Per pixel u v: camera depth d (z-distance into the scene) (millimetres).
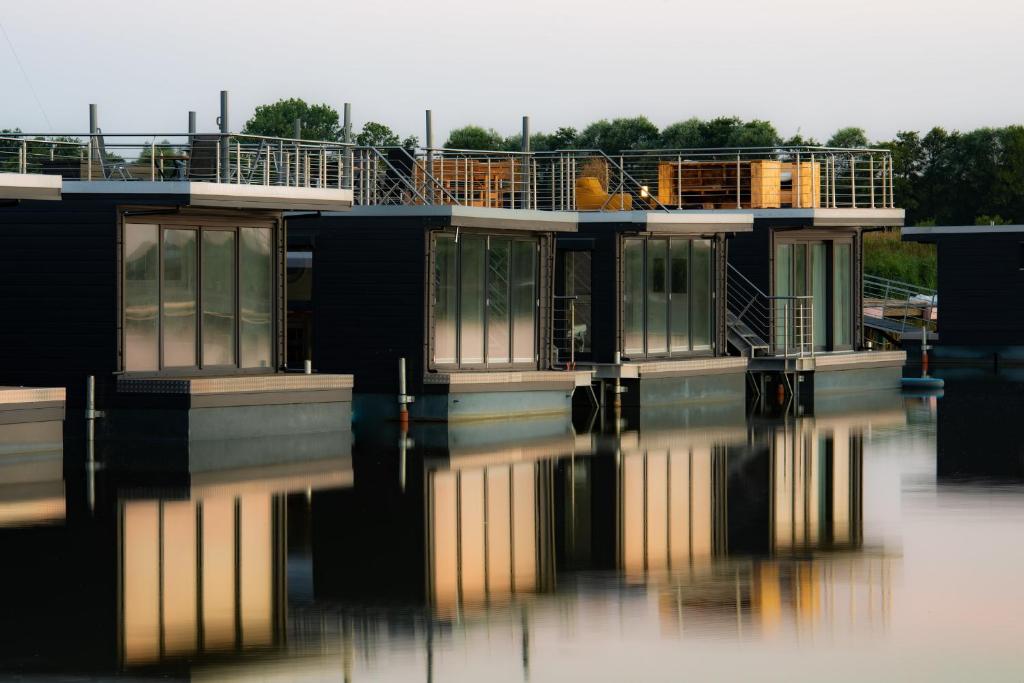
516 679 16766
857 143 133500
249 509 26516
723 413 45062
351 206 37125
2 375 35062
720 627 18906
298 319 50562
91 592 20219
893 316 76125
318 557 22641
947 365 67938
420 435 37562
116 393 34094
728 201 53594
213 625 18734
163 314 35125
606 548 23609
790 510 27188
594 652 17797
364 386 40906
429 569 21922
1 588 20375
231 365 36469
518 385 41594
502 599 20266
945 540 24344
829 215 51000
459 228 40938
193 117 39625
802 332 50406
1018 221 132125
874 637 18422
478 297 41844
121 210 34281
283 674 16844
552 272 43719
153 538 23766
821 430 40156
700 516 26531
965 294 67562
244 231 36688
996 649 17906
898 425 41531
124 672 16781
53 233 34594
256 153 41406
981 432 39750
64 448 33906
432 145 43906
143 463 31938
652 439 37688
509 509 26938
